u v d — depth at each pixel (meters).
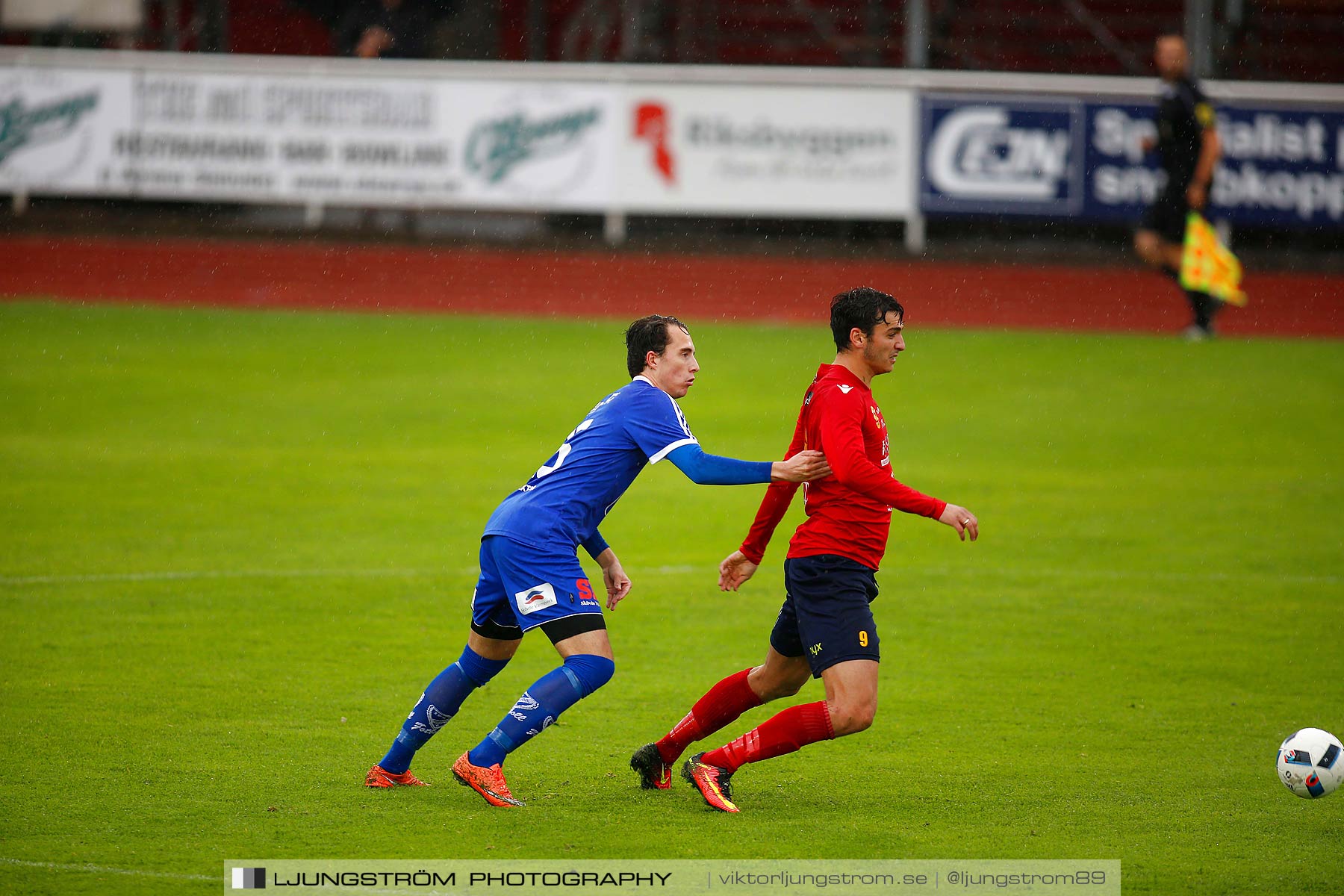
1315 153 65.31
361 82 68.69
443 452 44.72
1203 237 60.34
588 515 19.12
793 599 18.62
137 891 15.57
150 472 41.59
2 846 16.86
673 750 19.39
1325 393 52.28
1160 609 30.09
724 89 67.94
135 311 63.81
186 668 25.16
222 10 85.94
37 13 86.75
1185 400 51.47
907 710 23.56
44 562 32.47
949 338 61.31
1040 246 74.88
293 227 77.00
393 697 23.77
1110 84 66.44
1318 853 17.16
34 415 47.72
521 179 68.88
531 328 62.91
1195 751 21.42
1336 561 34.06
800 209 68.19
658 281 70.81
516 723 18.42
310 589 30.94
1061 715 23.27
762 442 45.78
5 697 23.16
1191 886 16.08
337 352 57.78
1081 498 40.12
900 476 42.38
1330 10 84.56
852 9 89.38
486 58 84.25
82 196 70.56
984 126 66.94
